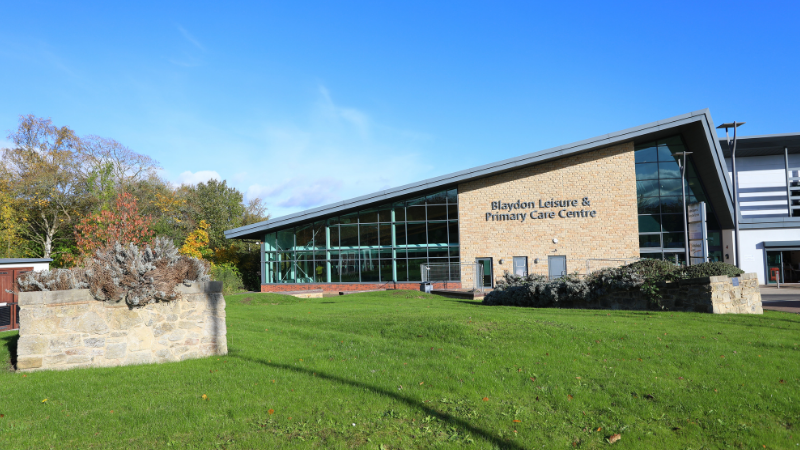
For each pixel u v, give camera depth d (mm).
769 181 41000
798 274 33719
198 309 9031
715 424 5648
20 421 5734
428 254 32750
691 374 7484
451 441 5203
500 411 6082
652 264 16000
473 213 32438
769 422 5742
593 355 8602
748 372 7574
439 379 7227
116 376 7570
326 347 9625
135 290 8422
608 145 31078
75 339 8172
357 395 6582
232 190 51656
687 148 31797
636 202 30953
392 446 5086
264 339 10625
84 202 39812
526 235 31844
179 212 46375
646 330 10695
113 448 5035
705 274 14953
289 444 5082
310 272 34031
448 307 17062
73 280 8500
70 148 41000
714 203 32688
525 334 9695
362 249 33469
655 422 5777
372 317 12859
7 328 14766
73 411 6078
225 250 46125
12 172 38562
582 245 31266
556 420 5852
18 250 37312
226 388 6926
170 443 5109
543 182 31859
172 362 8625
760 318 12961
